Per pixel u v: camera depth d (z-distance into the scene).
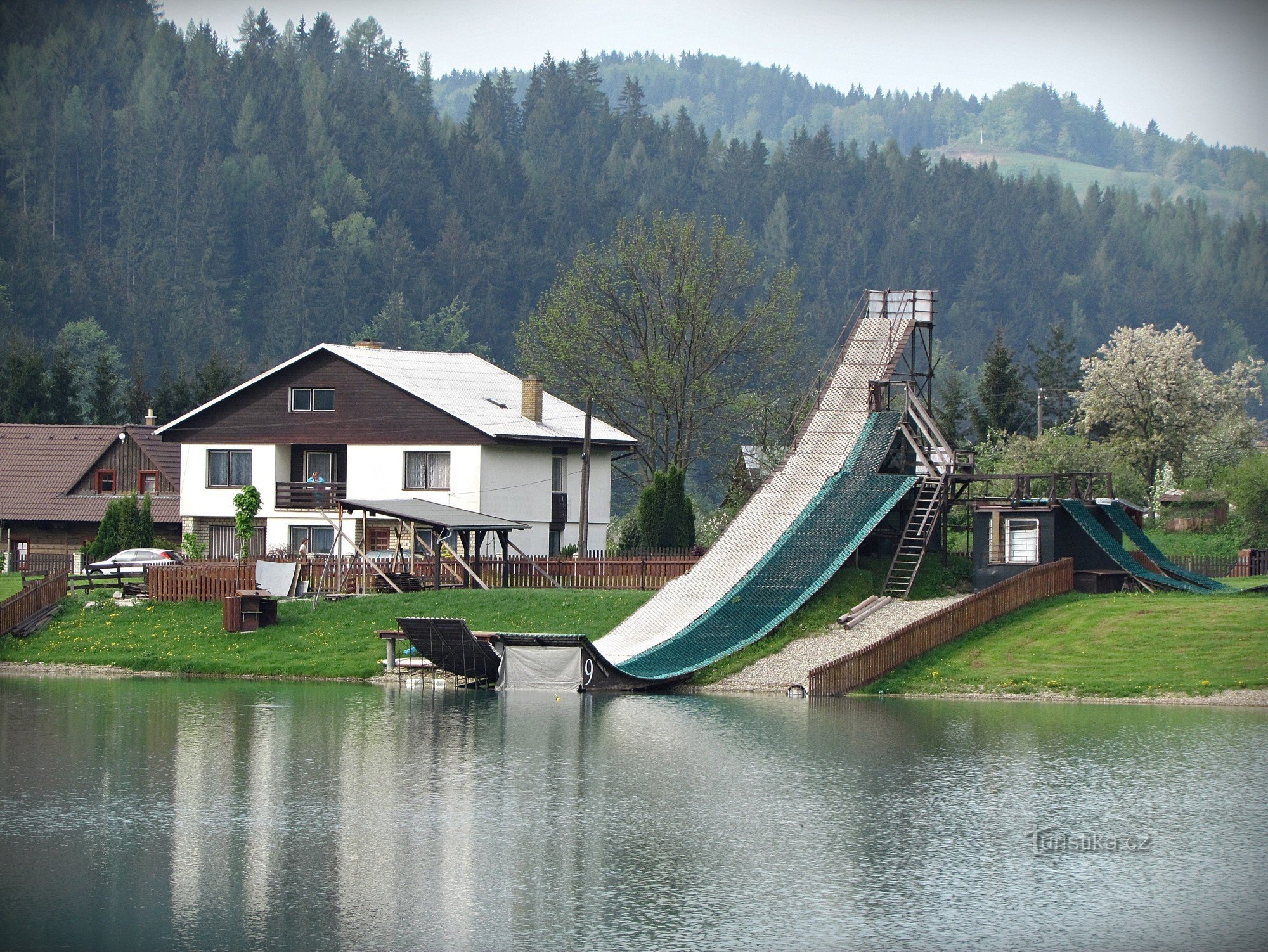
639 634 82.19
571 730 66.69
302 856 48.19
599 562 93.69
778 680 76.56
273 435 111.50
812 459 95.12
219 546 113.19
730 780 57.12
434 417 106.50
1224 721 67.25
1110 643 77.44
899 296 104.62
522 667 78.69
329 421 109.88
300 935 41.41
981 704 72.38
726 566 87.19
